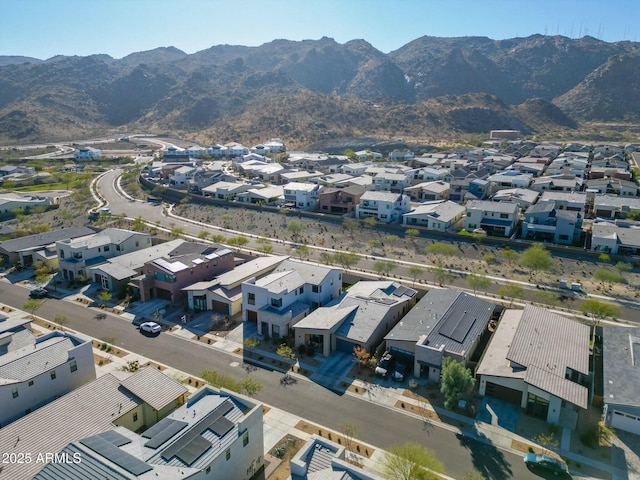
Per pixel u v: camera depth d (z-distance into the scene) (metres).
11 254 79.44
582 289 69.56
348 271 75.50
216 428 31.61
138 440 30.31
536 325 50.47
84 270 72.50
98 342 54.06
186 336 55.62
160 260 67.19
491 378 43.03
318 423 40.22
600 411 41.50
